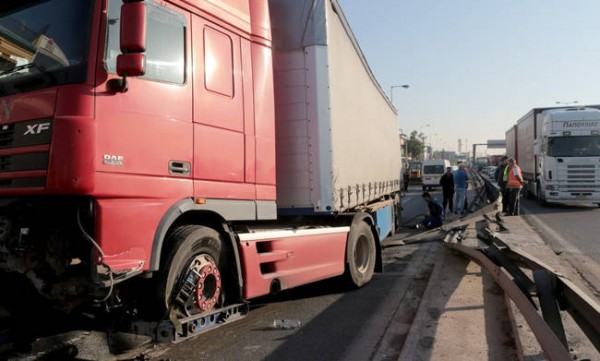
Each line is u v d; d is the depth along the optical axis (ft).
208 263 15.24
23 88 12.94
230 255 16.49
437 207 49.21
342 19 25.34
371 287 25.49
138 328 13.78
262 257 17.76
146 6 13.74
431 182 139.74
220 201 16.16
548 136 70.79
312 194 22.04
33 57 13.04
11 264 12.75
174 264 14.11
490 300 21.31
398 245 38.32
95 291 12.34
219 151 16.22
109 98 12.71
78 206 12.35
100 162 12.28
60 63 12.66
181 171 14.64
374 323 19.40
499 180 65.57
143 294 14.08
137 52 12.57
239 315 16.21
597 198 68.33
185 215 15.61
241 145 17.30
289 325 18.97
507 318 18.81
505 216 57.62
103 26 12.83
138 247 13.06
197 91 15.51
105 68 12.69
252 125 17.95
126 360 15.08
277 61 22.47
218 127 16.26
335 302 22.61
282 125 22.40
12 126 12.78
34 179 12.13
